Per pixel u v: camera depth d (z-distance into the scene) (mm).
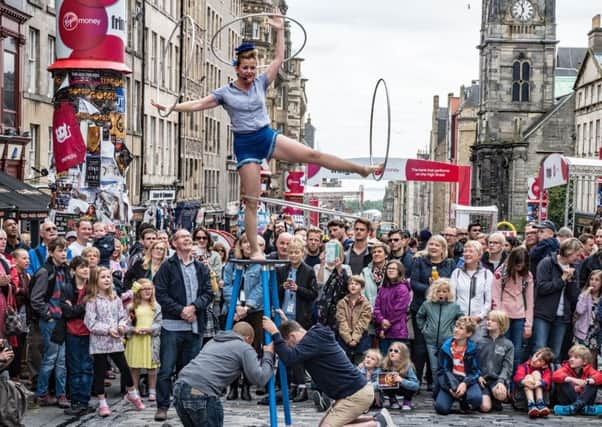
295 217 48500
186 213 59906
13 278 17641
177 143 68750
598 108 93312
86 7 25047
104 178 25578
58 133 25453
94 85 25250
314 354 13133
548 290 18984
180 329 16438
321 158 11297
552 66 128500
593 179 41531
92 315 16750
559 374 17688
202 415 12688
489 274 18984
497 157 126438
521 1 128375
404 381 17766
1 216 30484
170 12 65000
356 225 20031
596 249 21344
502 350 17844
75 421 16125
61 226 25578
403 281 19109
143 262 19469
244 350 12828
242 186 11578
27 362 18781
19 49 37531
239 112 11305
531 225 22297
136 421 16125
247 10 104875
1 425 14305
